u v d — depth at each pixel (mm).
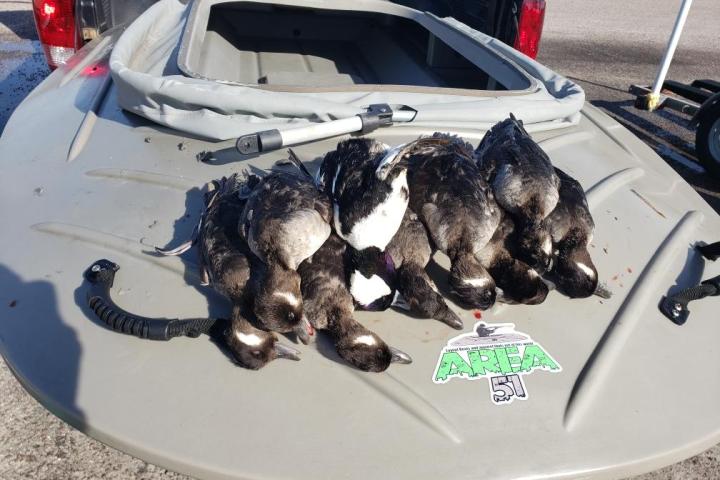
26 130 1189
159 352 724
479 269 841
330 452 641
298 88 1164
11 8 3990
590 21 5574
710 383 763
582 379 733
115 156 1056
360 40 2230
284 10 2105
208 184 995
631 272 916
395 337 780
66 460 1082
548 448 662
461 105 1169
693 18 6047
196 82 1110
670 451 685
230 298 779
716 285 860
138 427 657
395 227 839
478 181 913
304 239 797
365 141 951
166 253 848
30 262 840
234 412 671
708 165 2359
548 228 922
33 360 716
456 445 654
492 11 1782
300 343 766
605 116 1406
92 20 1624
